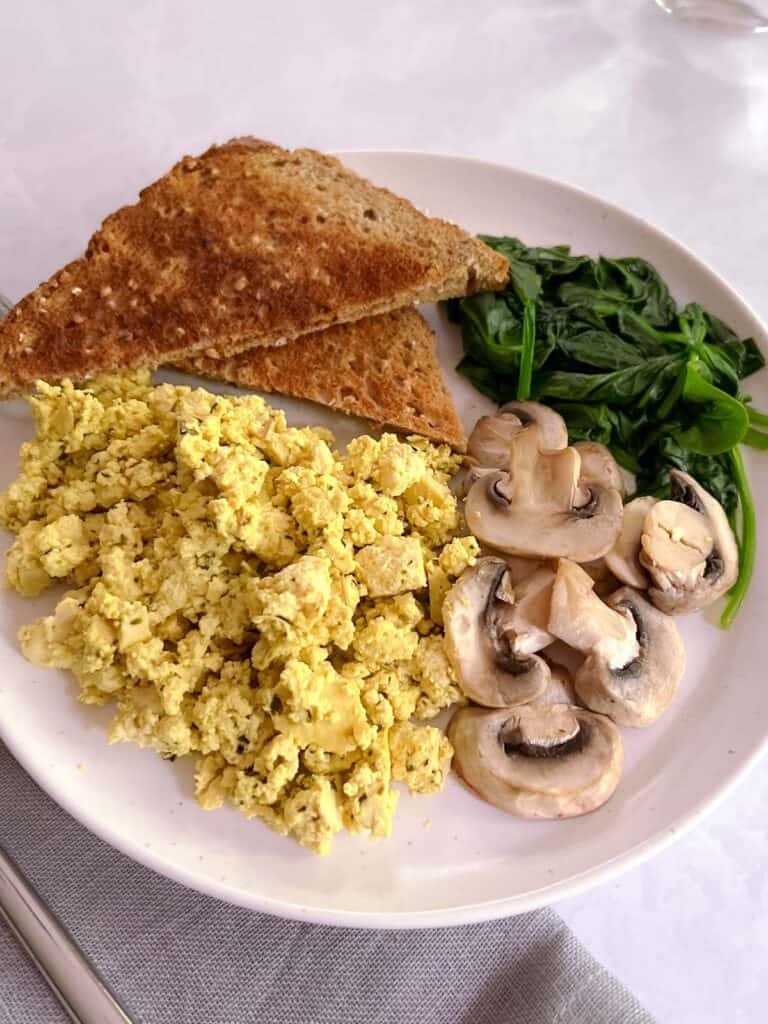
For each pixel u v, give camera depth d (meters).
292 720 0.24
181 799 0.24
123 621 0.24
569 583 0.26
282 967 0.24
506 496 0.28
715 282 0.32
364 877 0.24
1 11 0.37
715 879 0.26
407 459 0.27
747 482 0.30
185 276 0.30
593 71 0.39
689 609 0.27
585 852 0.24
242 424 0.27
